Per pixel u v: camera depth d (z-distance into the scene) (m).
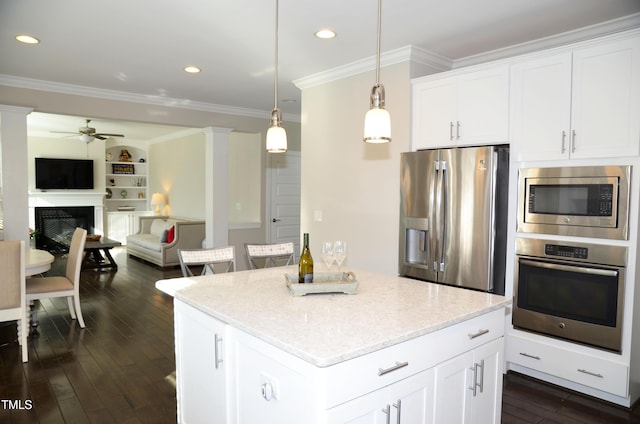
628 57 2.57
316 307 1.91
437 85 3.56
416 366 1.65
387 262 3.98
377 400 1.50
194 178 8.63
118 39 3.51
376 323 1.68
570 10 2.95
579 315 2.82
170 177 9.70
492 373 2.06
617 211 2.63
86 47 3.70
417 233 3.69
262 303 1.97
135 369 3.24
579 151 2.79
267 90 5.28
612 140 2.64
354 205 4.29
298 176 7.31
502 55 3.81
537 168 2.99
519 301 3.12
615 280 2.66
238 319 1.72
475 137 3.33
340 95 4.38
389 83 3.90
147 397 2.82
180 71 4.43
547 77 2.93
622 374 2.67
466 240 3.26
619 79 2.61
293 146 7.18
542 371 3.03
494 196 3.11
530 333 3.10
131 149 10.77
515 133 3.10
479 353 1.96
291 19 3.10
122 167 10.52
